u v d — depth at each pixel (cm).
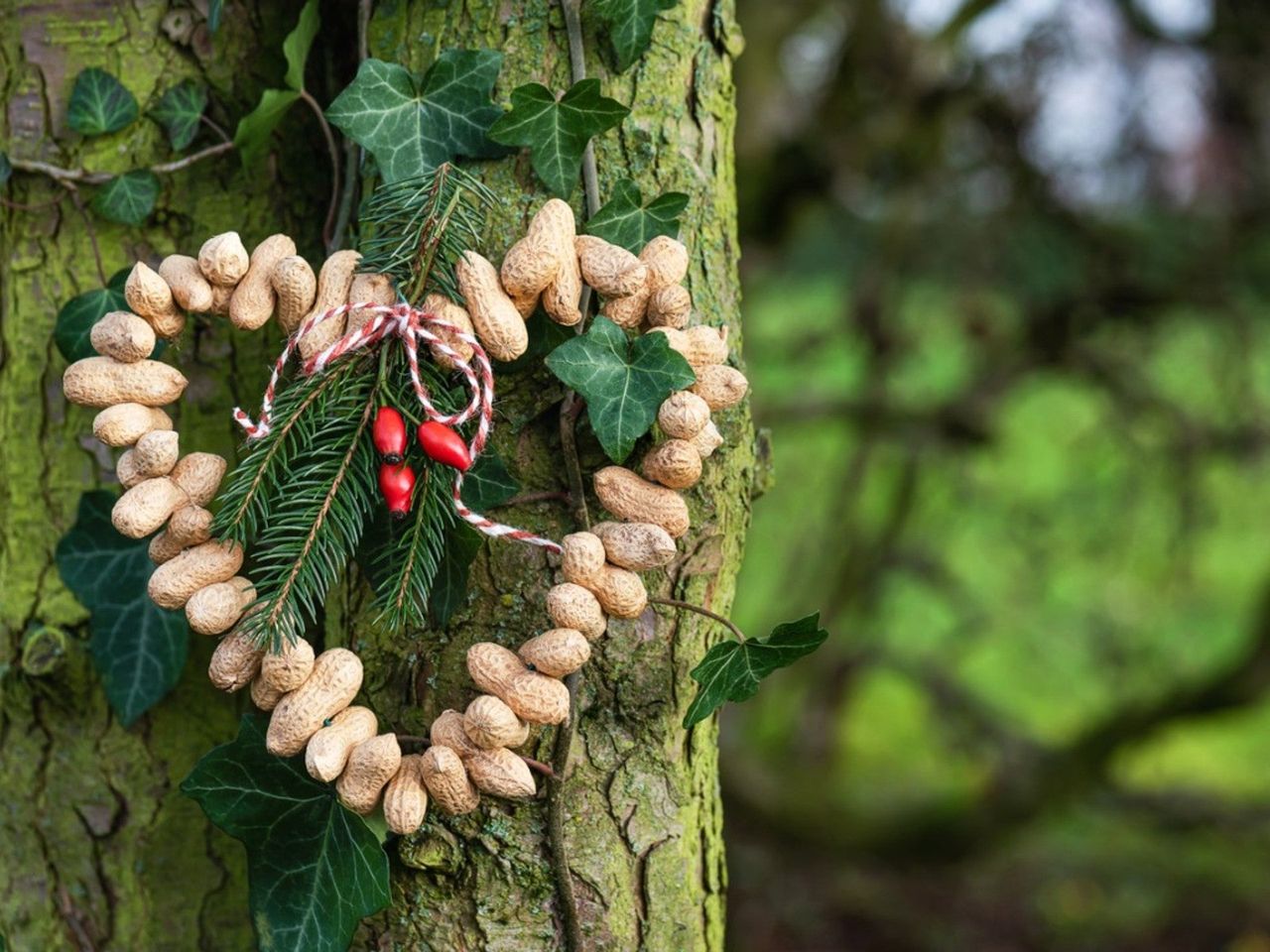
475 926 71
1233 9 163
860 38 162
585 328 69
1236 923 236
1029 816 195
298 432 67
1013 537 214
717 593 74
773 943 219
